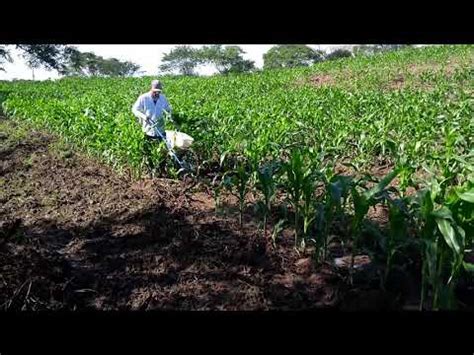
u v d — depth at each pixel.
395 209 4.07
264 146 7.11
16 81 39.56
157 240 5.48
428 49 31.08
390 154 8.44
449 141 6.26
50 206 6.91
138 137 7.90
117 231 5.80
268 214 5.98
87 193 7.43
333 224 5.51
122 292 4.46
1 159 9.94
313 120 10.52
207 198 7.01
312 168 5.21
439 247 3.79
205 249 5.19
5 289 4.33
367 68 26.09
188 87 24.38
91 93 21.86
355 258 4.89
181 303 4.26
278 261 4.92
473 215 3.79
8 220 6.36
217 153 8.96
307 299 4.26
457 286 4.30
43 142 11.53
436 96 13.34
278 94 18.03
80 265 5.00
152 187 7.50
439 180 4.77
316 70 28.05
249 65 64.50
